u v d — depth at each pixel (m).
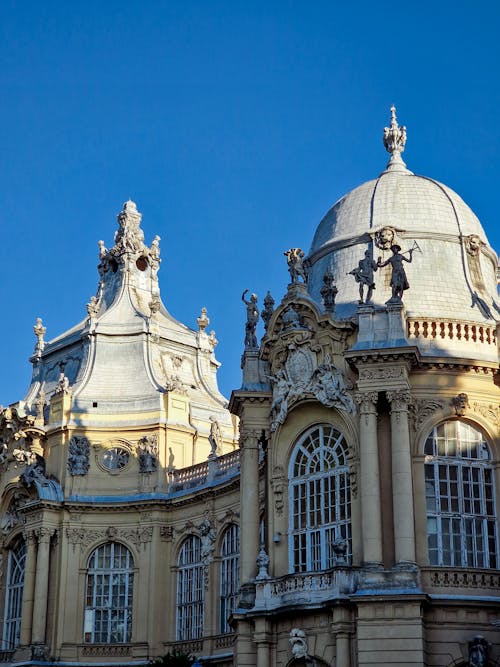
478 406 54.00
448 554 52.09
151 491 74.69
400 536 50.31
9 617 76.12
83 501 74.56
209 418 80.50
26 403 82.62
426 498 52.50
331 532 54.03
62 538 74.12
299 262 57.81
